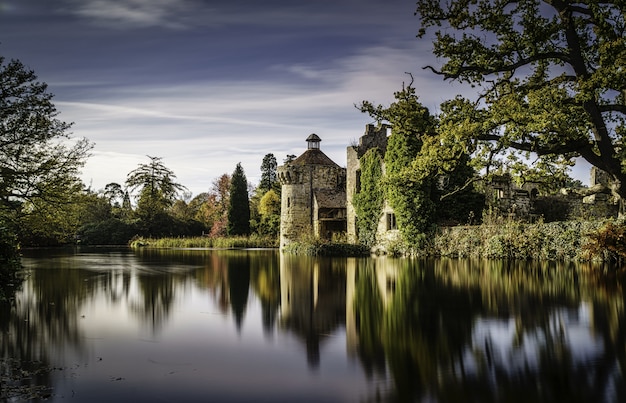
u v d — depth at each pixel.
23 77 18.27
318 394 6.85
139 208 75.00
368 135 43.75
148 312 12.93
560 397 6.68
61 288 17.59
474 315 12.02
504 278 18.77
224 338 10.07
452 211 33.72
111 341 9.73
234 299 15.29
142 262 31.89
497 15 17.36
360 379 7.48
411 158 32.72
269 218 66.75
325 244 39.97
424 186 32.47
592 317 11.50
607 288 15.62
